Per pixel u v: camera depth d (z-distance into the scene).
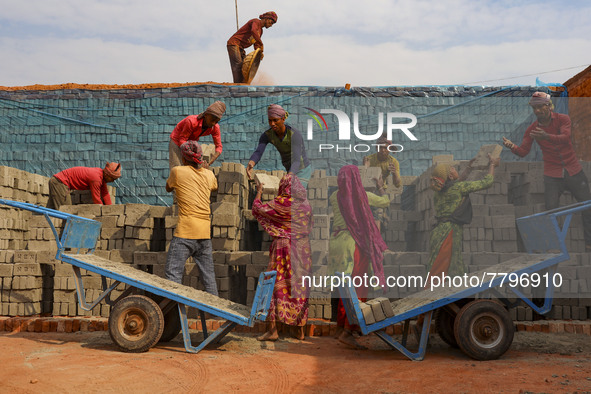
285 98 10.76
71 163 10.82
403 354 5.11
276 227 5.96
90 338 5.94
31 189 8.85
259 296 5.21
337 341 6.05
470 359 5.10
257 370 4.59
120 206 7.60
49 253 7.13
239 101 10.86
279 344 5.80
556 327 6.33
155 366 4.66
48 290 7.39
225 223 7.21
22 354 5.06
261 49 14.83
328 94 10.55
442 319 5.68
